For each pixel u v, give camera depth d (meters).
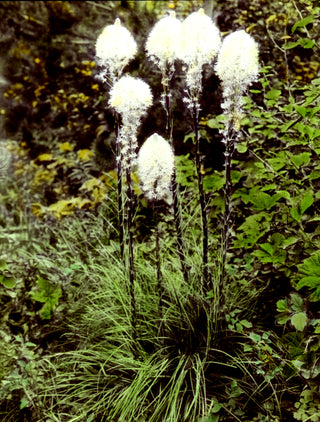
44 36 4.64
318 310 2.36
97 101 4.34
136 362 2.46
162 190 2.16
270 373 2.34
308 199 2.20
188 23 2.04
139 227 3.28
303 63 3.59
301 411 2.16
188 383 2.44
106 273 2.80
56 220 3.56
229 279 2.74
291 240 2.30
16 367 2.63
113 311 2.74
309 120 2.53
